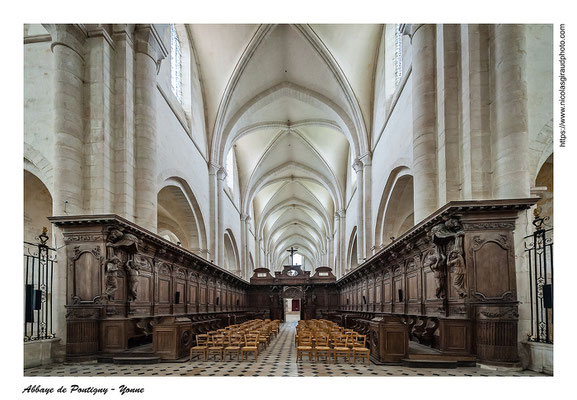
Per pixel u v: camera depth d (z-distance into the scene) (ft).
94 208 37.32
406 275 43.75
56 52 37.45
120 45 41.27
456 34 35.86
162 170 50.65
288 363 31.04
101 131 38.17
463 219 29.27
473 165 32.22
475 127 32.55
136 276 36.17
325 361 31.91
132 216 40.63
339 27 68.13
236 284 94.53
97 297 32.55
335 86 78.28
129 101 41.37
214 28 67.26
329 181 122.21
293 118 98.89
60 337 33.01
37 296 31.24
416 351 30.96
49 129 40.45
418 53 39.68
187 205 66.18
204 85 74.54
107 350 32.48
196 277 60.08
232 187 104.17
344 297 98.53
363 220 76.64
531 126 34.06
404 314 42.70
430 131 37.86
